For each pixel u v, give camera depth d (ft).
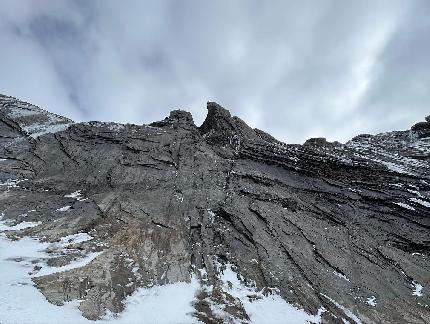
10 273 45.39
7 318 35.04
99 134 93.20
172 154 87.51
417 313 53.11
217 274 54.80
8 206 65.16
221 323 44.88
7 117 103.45
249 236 63.72
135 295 47.65
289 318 48.29
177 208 69.82
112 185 74.64
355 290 56.13
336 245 66.03
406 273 61.87
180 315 45.19
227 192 76.48
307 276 57.16
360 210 78.74
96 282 47.47
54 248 54.08
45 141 91.09
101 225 62.23
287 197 77.71
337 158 100.53
